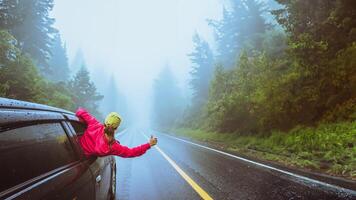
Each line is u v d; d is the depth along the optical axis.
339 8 14.22
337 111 13.71
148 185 7.99
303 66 15.37
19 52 17.28
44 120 3.08
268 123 17.52
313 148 12.34
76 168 3.45
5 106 2.44
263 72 19.64
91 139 4.21
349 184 7.46
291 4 16.67
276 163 11.59
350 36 14.61
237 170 9.97
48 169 2.80
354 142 11.02
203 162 12.04
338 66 13.98
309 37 14.92
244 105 21.09
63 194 2.78
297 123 15.91
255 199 6.32
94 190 3.97
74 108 30.16
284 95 15.84
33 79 18.25
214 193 6.92
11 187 2.13
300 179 8.23
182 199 6.50
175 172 9.88
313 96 14.67
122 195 6.92
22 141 2.47
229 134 23.48
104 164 5.06
